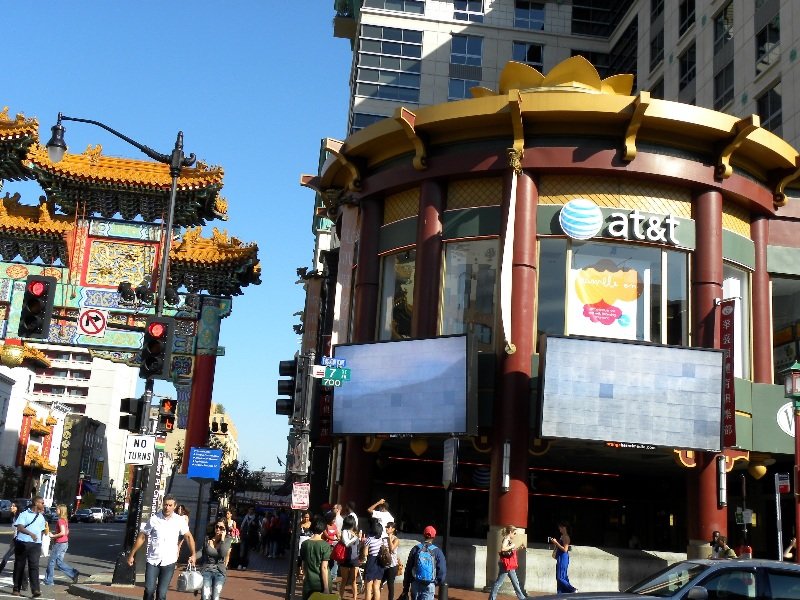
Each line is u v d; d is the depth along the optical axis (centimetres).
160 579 1533
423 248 2545
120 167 3650
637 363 2270
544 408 2227
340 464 2638
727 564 1153
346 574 1889
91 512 8888
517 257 2414
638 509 3262
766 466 2589
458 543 2405
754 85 4106
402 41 6531
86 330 3606
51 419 10662
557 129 2466
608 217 2447
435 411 2341
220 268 3734
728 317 2377
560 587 1919
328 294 3550
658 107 2402
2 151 3634
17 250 3800
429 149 2597
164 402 2161
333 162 2869
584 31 6675
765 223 2677
